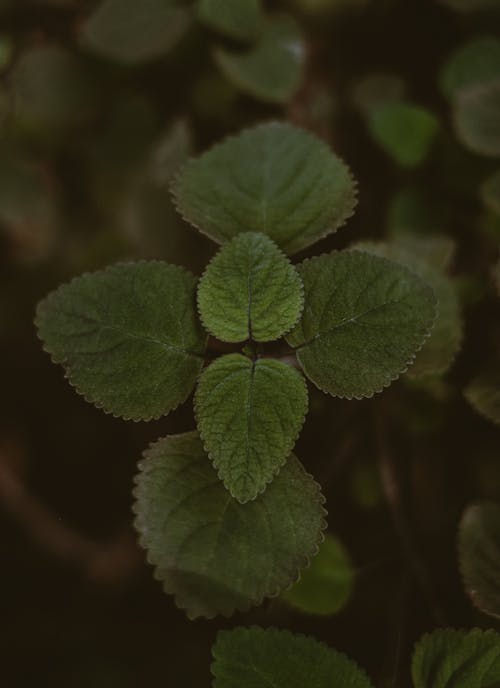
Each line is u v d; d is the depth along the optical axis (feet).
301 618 1.10
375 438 1.17
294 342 0.93
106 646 1.43
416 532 1.14
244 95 1.47
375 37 1.46
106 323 0.93
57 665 1.42
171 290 0.94
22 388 1.61
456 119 1.22
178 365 0.93
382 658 1.08
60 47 1.51
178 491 0.92
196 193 0.99
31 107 1.51
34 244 1.62
